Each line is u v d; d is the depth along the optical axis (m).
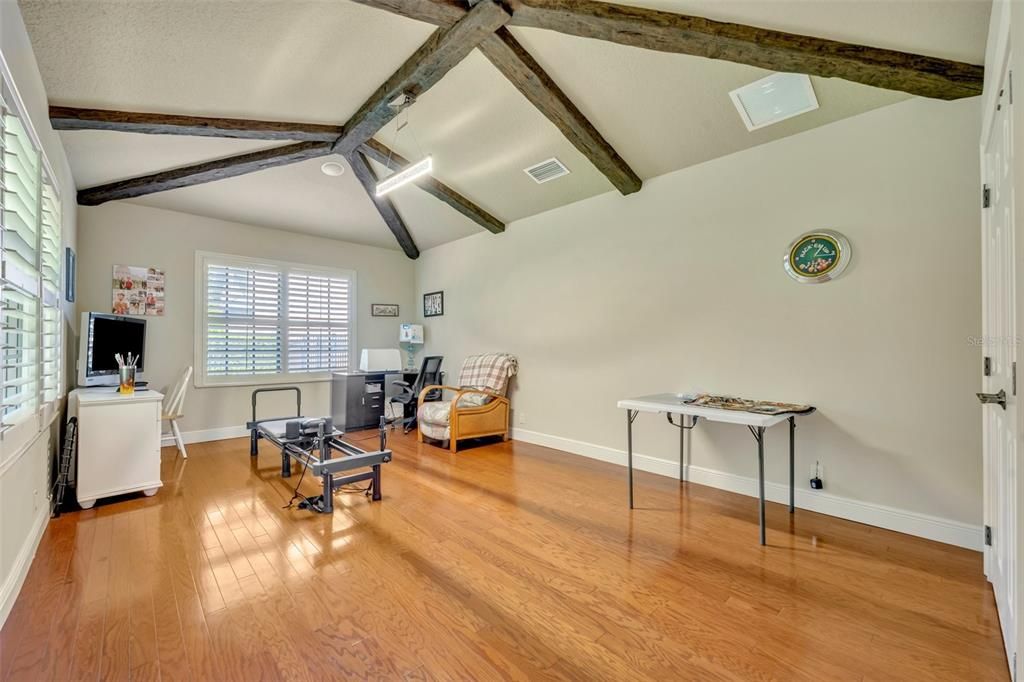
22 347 2.02
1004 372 1.66
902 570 2.12
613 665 1.50
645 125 3.15
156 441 3.12
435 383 5.93
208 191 4.41
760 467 2.41
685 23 2.23
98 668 1.46
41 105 2.41
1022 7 1.15
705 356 3.36
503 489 3.29
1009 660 1.50
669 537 2.48
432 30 2.62
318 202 4.91
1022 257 1.17
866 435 2.65
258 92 2.97
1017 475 1.22
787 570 2.12
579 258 4.30
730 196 3.23
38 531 2.35
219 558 2.21
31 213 2.13
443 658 1.52
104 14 2.16
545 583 2.01
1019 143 1.17
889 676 1.45
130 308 4.32
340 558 2.22
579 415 4.31
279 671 1.45
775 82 2.62
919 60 2.15
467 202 4.79
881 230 2.59
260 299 5.18
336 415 5.54
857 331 2.68
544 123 3.39
